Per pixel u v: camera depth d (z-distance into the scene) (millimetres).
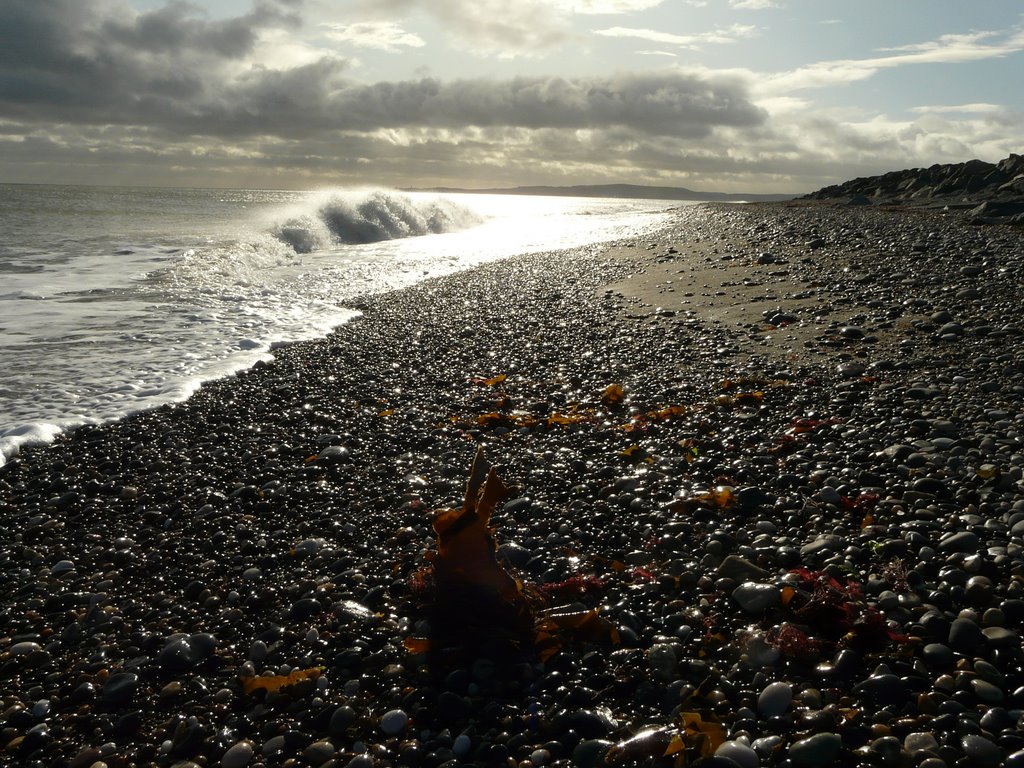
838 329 3498
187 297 5578
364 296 5797
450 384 3293
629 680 1293
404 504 2053
